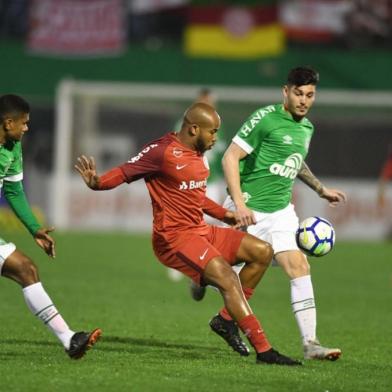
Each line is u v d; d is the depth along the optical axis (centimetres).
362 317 4566
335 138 10744
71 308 4525
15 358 2966
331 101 10656
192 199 2970
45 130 11800
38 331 3691
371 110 10712
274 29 11175
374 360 3222
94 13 11200
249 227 3281
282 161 3266
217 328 3231
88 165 2858
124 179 2919
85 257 7338
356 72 11706
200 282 2955
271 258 3116
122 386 2522
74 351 2838
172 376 2688
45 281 5681
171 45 11906
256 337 2922
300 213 9881
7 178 2964
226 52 11269
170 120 11025
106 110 10912
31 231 2964
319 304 5075
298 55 11794
